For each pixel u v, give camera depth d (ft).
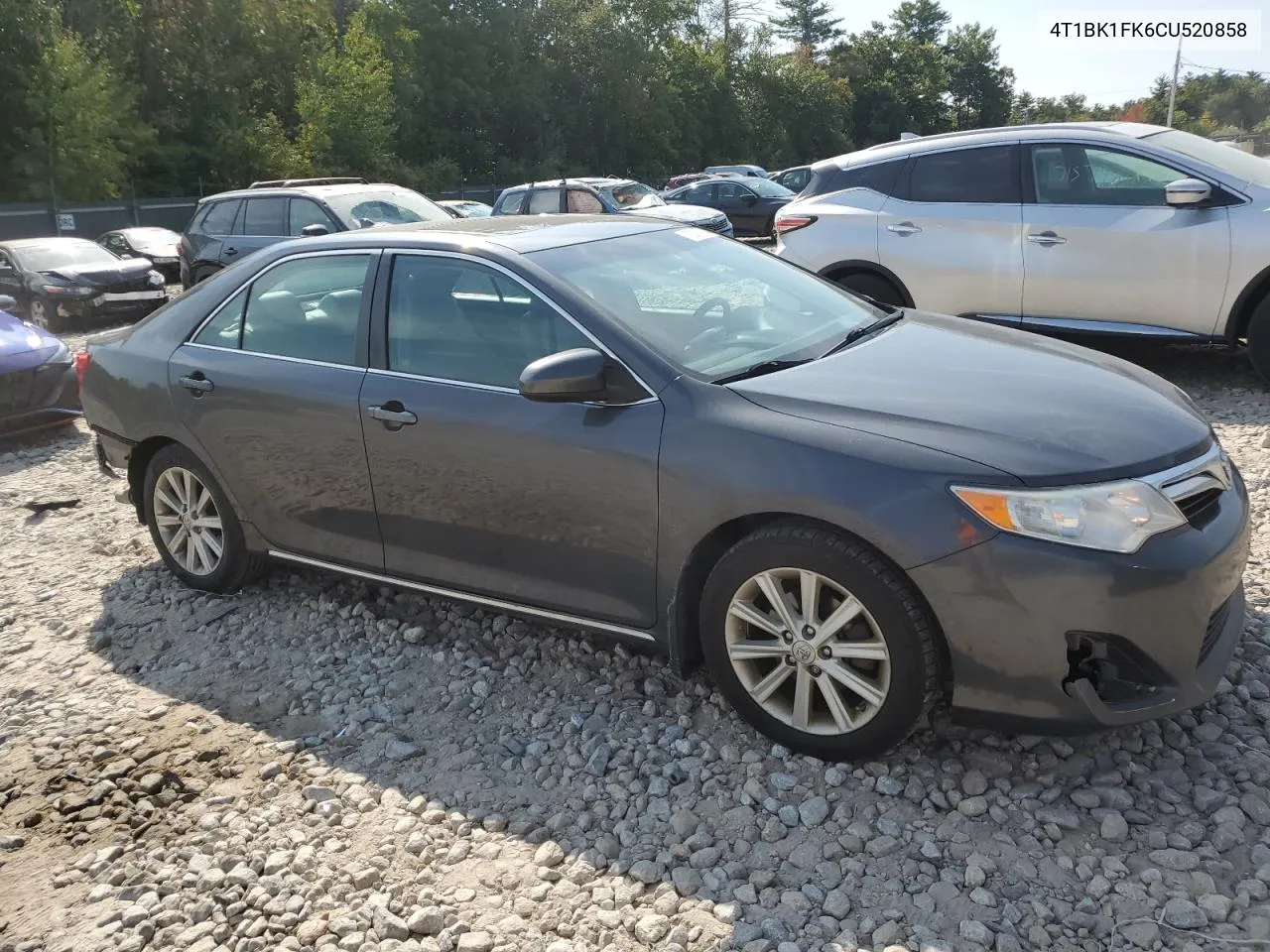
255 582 15.88
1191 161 21.80
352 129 132.05
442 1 161.17
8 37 106.22
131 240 69.41
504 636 13.64
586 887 9.00
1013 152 23.67
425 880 9.29
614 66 178.81
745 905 8.62
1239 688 10.90
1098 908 8.22
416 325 12.66
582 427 11.03
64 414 26.86
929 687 9.50
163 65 126.52
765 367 11.29
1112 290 22.43
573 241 13.08
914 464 9.33
